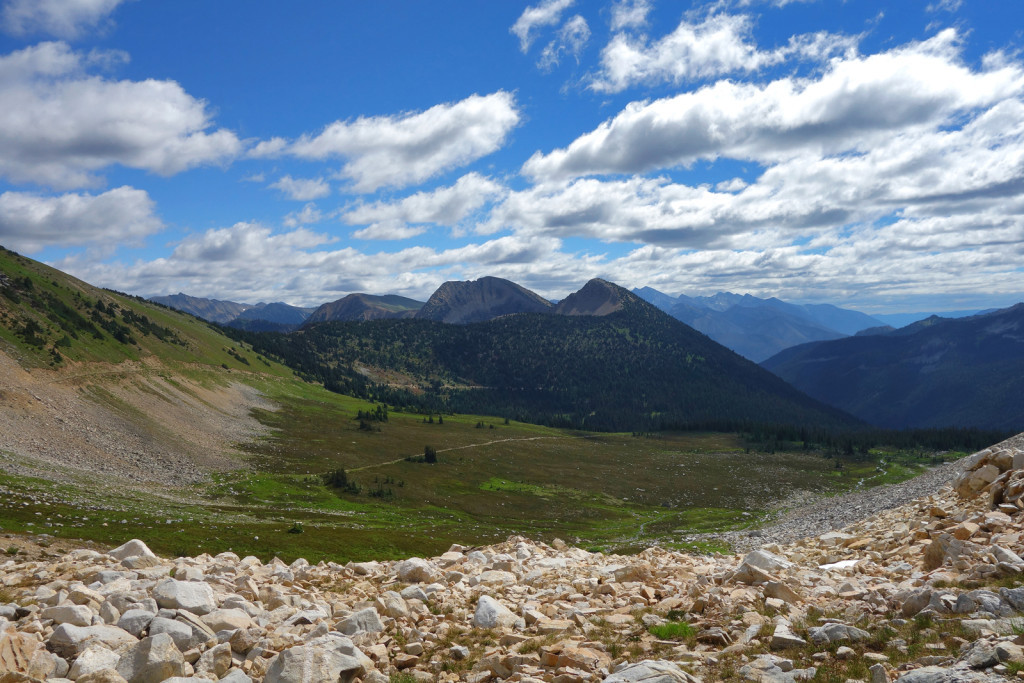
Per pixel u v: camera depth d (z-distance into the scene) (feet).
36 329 603.67
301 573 70.69
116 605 45.50
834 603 45.70
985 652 28.53
